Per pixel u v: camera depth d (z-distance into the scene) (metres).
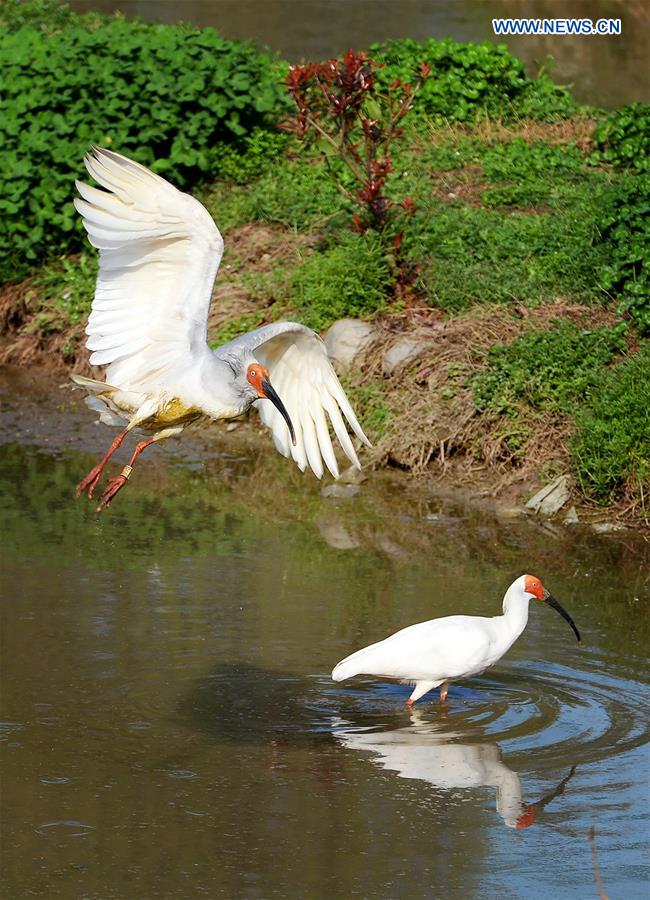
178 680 10.93
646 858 8.59
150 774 9.46
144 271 9.49
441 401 15.83
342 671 10.48
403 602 12.51
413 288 17.62
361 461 15.80
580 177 20.34
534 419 15.33
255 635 11.77
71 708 10.41
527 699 10.84
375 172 17.70
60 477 15.84
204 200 20.84
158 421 9.67
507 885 8.27
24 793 9.17
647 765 9.74
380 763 9.73
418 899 8.09
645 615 12.40
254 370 9.69
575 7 37.09
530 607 12.58
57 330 19.45
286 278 18.28
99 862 8.41
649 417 14.54
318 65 17.73
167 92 20.66
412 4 37.94
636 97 26.80
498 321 16.53
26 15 28.08
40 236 19.73
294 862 8.45
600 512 14.45
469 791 9.34
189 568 13.30
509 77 23.31
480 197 19.89
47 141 20.12
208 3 37.66
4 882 8.18
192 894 8.10
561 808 9.16
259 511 14.93
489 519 14.55
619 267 16.73
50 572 13.08
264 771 9.55
